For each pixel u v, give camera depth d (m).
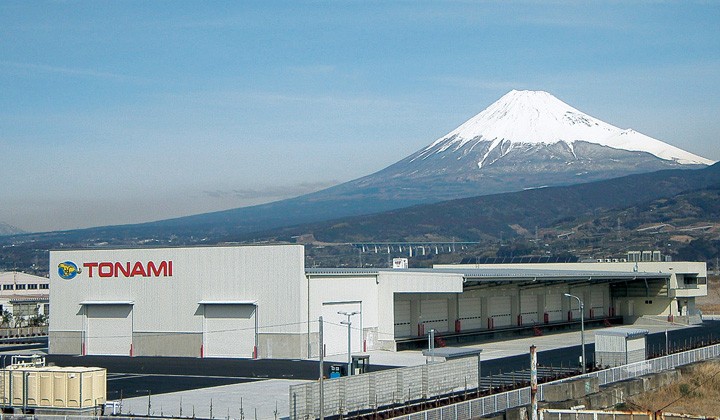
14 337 103.38
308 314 70.88
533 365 36.84
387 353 75.25
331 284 73.19
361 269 83.25
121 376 61.50
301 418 43.69
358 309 75.81
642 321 114.56
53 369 46.72
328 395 45.19
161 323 74.62
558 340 89.81
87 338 77.12
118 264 76.38
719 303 159.38
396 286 77.38
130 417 44.97
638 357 65.25
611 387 55.19
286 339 70.56
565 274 93.31
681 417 45.47
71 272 77.94
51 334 78.25
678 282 113.75
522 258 126.44
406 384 49.75
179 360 71.00
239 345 72.06
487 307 92.62
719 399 58.28
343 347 74.31
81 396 45.62
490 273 83.38
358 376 47.34
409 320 82.50
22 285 167.12
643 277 106.75
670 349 76.38
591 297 112.19
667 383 61.16
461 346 82.56
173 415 46.28
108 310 76.62
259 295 71.56
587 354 73.75
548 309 104.00
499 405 47.00
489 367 65.50
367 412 46.97
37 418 45.28
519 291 98.00
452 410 43.91
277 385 56.56
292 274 70.62
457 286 74.56
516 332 95.19
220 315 72.81
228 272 72.62
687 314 115.50
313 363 67.56
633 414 44.84
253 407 48.53
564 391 51.34
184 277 74.06
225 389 55.03
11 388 46.78
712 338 89.12
